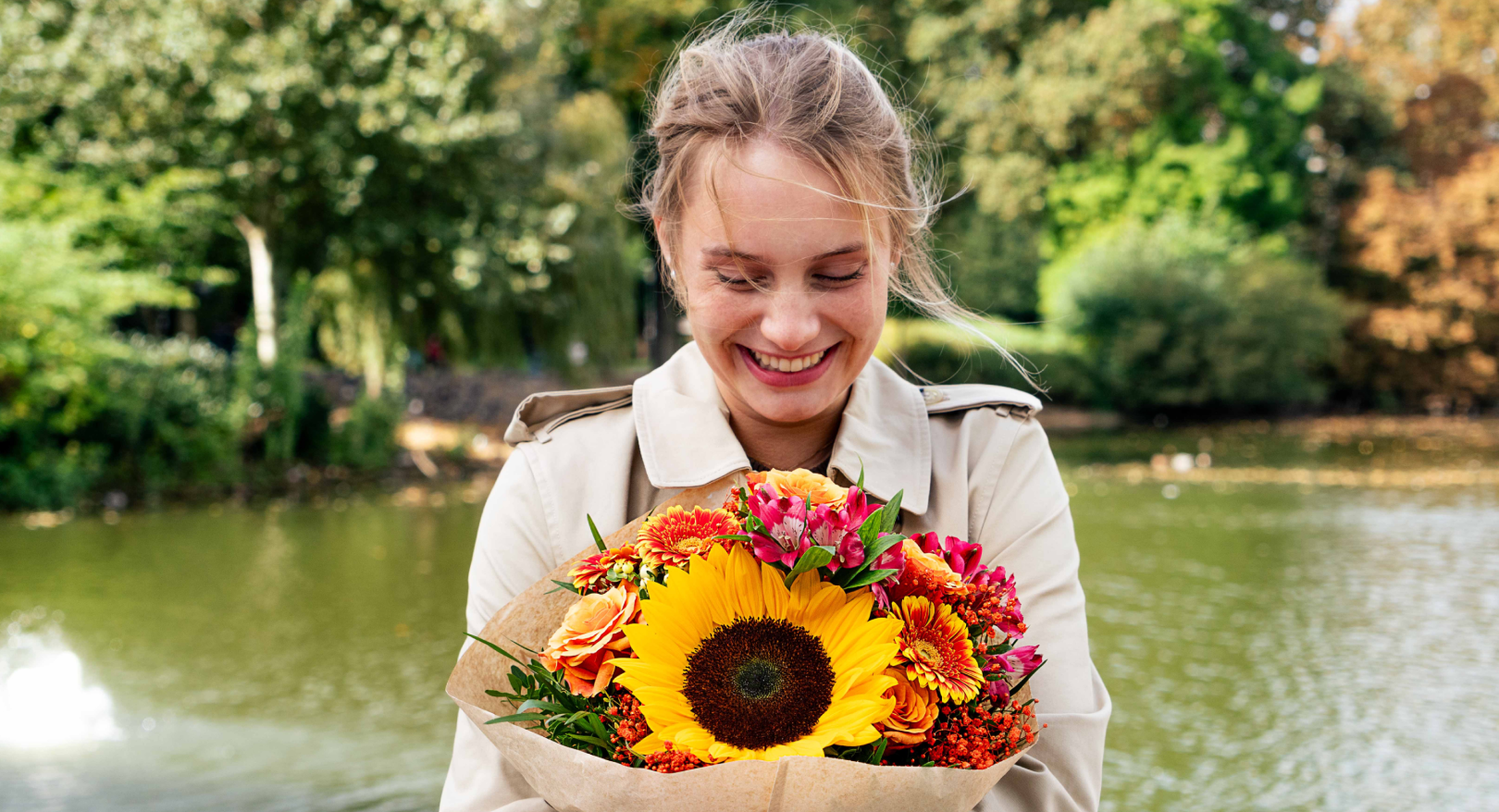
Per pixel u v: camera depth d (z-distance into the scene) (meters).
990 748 0.87
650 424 1.15
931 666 0.85
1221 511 14.20
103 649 7.56
